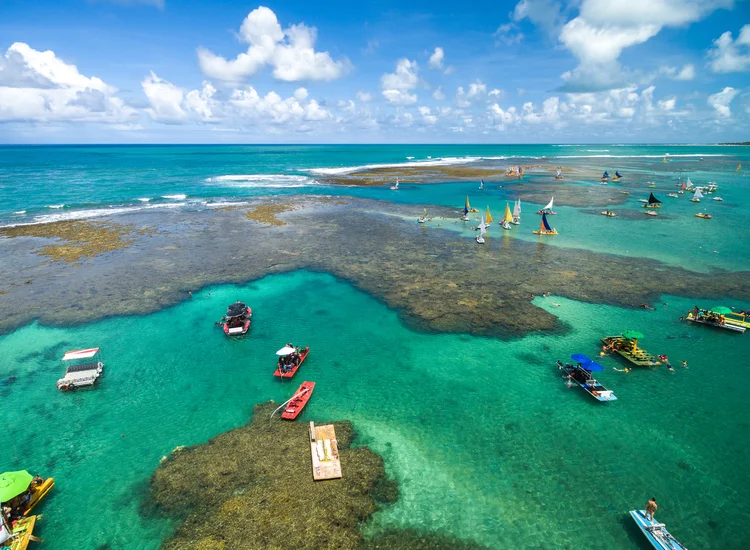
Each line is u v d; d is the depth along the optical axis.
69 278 46.12
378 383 29.20
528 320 37.22
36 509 19.83
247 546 17.48
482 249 56.66
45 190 100.38
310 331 36.00
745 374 29.50
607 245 58.25
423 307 39.88
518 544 18.22
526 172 145.12
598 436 24.31
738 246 57.12
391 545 17.98
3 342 34.06
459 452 23.27
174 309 39.84
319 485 20.66
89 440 24.27
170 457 22.84
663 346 32.97
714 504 20.08
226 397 28.00
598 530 18.81
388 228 67.75
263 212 78.06
